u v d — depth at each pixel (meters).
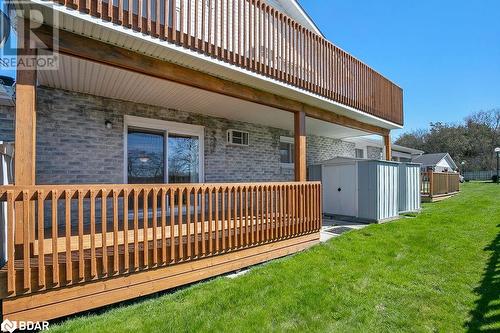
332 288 3.78
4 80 4.22
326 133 10.55
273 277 4.09
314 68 5.80
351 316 3.16
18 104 2.85
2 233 2.93
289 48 5.29
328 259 4.87
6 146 3.29
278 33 5.10
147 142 6.20
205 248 4.00
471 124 43.84
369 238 6.14
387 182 8.45
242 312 3.14
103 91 5.19
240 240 4.43
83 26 3.07
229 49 4.23
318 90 5.84
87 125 5.34
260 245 4.79
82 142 5.28
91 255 3.01
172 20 3.61
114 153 5.64
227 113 7.02
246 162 8.17
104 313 3.09
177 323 2.89
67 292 2.89
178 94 5.35
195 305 3.27
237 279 4.04
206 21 4.44
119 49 3.56
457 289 3.80
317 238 5.92
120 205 5.86
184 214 6.30
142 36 3.33
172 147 6.59
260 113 7.00
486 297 3.55
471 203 11.95
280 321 3.03
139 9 3.31
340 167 8.88
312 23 8.88
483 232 6.66
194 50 3.81
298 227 5.43
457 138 42.84
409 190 9.88
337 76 6.44
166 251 3.60
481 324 2.99
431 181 12.90
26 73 2.90
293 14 8.64
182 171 6.74
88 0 2.94
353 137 12.18
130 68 3.71
